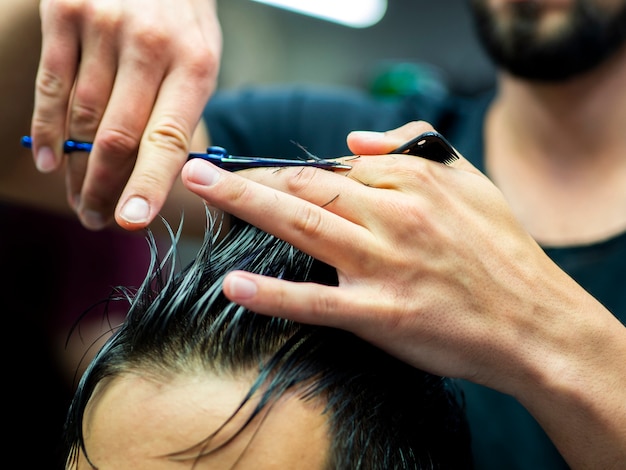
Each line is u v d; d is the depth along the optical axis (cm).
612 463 45
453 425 49
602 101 78
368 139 45
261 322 40
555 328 41
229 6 186
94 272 110
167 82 47
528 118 83
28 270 104
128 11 46
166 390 38
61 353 105
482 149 87
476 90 197
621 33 72
